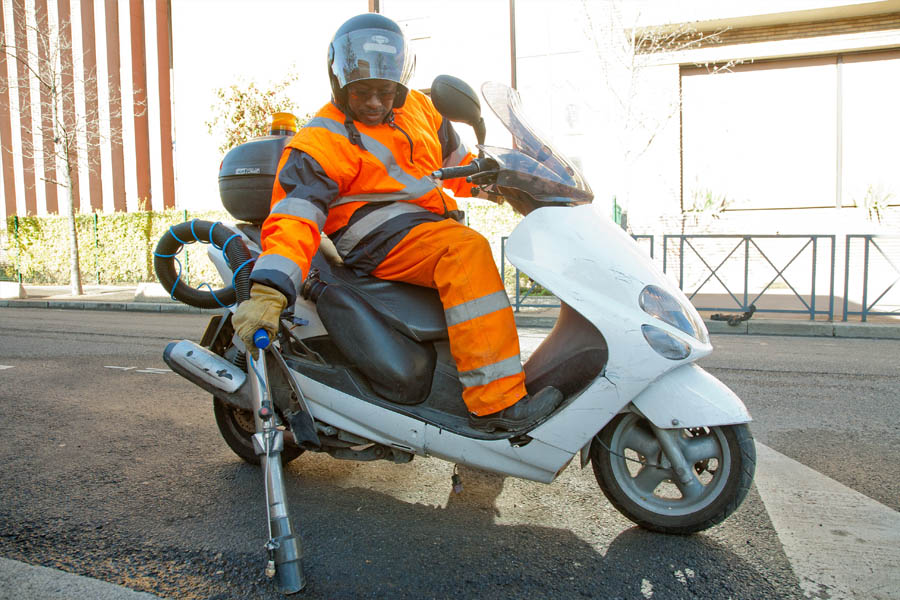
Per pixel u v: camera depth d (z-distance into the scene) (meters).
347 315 2.86
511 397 2.65
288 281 2.42
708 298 12.30
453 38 16.38
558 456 2.65
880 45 13.68
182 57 20.97
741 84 14.56
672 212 14.60
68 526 2.94
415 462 3.76
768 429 4.37
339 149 2.67
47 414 4.77
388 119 2.79
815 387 5.63
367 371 2.85
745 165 14.69
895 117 14.05
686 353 2.54
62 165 17.59
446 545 2.76
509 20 15.90
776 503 3.15
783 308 10.67
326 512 3.09
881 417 4.65
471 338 2.64
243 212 3.30
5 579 2.49
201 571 2.56
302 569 2.44
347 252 2.90
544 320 9.95
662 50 14.29
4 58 21.09
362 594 2.38
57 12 20.55
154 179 21.92
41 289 17.48
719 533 2.85
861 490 3.31
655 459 2.81
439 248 2.71
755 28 14.16
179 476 3.56
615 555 2.66
